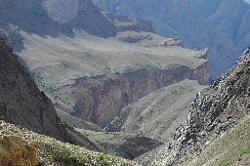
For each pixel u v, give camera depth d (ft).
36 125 307.58
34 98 352.28
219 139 296.30
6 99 291.99
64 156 103.40
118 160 116.57
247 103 320.91
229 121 323.37
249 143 244.83
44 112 347.97
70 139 359.66
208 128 344.90
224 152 263.29
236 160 230.07
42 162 94.79
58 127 354.95
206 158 287.48
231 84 350.02
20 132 100.32
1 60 347.15
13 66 360.28
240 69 356.59
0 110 258.78
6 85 319.88
